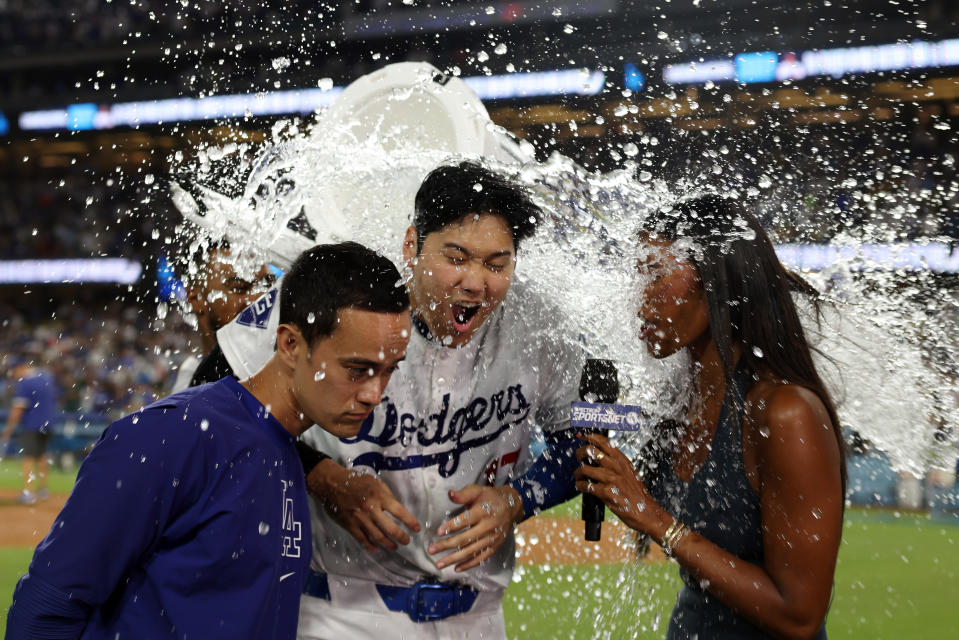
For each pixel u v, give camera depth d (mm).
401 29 17844
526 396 2223
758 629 1856
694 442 1967
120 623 1531
